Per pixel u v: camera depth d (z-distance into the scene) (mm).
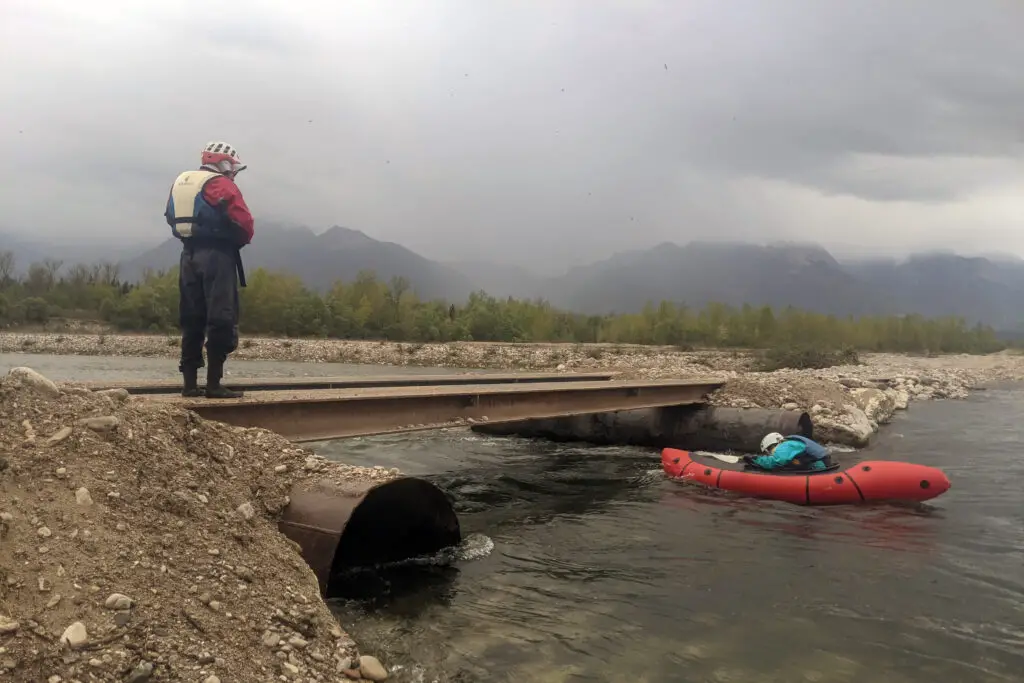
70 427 4875
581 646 4926
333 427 8172
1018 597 6062
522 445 14688
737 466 10758
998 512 8984
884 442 14750
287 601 4410
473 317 66938
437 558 6816
